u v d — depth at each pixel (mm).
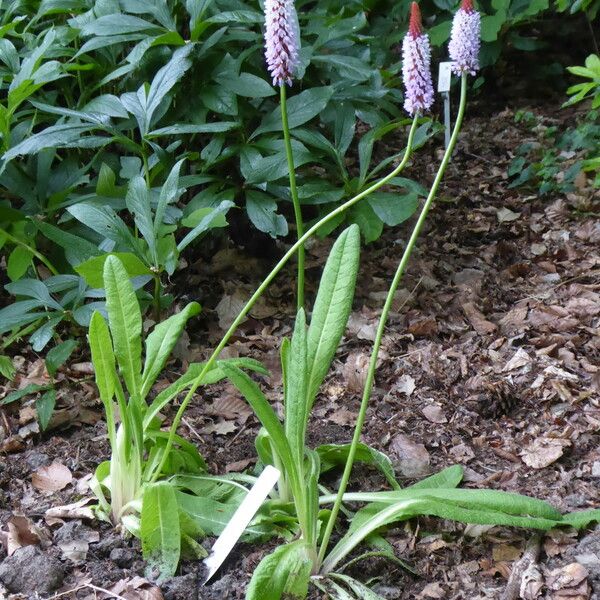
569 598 725
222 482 870
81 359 1167
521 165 1702
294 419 717
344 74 1260
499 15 1916
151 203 1153
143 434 834
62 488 906
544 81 2174
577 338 1169
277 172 1171
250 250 1393
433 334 1219
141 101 1136
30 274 1265
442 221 1558
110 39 1169
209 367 824
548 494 879
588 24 2213
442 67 1513
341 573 763
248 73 1213
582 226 1513
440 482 873
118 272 821
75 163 1248
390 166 1749
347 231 771
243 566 777
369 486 907
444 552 800
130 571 770
